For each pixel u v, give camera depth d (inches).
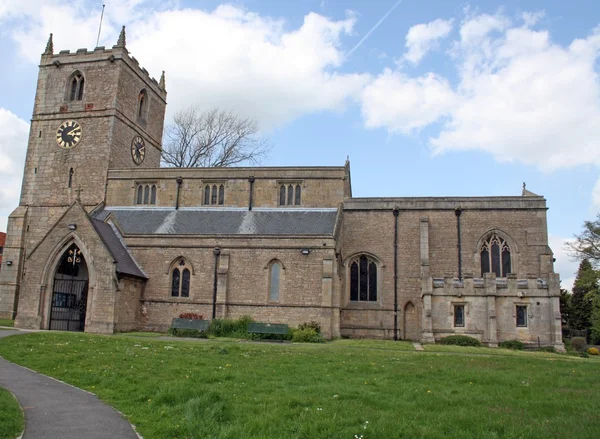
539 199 1756.9
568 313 2950.3
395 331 1726.1
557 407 540.4
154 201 1914.4
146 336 1397.6
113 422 478.9
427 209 1798.7
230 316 1565.0
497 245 1765.5
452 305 1530.5
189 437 427.8
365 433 430.0
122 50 1982.0
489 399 573.3
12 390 605.9
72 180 1936.5
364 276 1796.3
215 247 1610.5
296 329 1470.2
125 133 2021.4
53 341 1069.8
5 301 1840.6
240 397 555.2
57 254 1526.8
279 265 1579.7
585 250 2219.5
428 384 670.5
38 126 1996.8
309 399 546.0
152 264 1635.1
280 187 1868.8
